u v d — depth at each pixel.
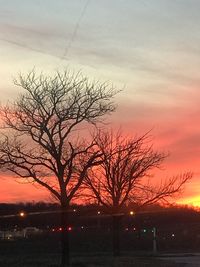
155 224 67.88
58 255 36.47
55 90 25.23
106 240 53.78
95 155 26.05
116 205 33.59
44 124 24.53
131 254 39.16
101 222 65.69
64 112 24.78
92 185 32.97
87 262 27.08
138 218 55.62
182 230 68.25
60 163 24.61
